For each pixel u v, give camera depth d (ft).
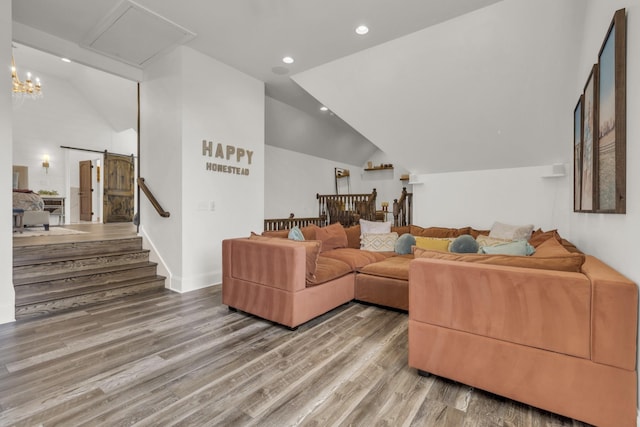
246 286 9.50
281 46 11.63
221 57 12.58
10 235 8.80
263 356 7.09
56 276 10.44
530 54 9.79
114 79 21.97
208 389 5.78
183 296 11.48
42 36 10.85
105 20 10.11
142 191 13.47
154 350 7.29
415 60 11.32
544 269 5.41
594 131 6.64
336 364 6.77
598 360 4.68
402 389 5.86
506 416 5.14
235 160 13.80
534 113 11.40
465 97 11.83
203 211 12.56
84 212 27.22
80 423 4.84
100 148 26.96
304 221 22.03
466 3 9.04
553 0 8.45
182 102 11.70
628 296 4.49
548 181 13.01
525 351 5.21
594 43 7.35
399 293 10.27
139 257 13.06
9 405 5.23
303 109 19.01
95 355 7.00
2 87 8.48
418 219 16.49
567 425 4.92
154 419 4.96
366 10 9.38
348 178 28.68
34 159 23.58
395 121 14.03
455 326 5.85
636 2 4.70
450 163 15.02
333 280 10.21
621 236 5.38
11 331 8.22
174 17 9.89
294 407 5.30
